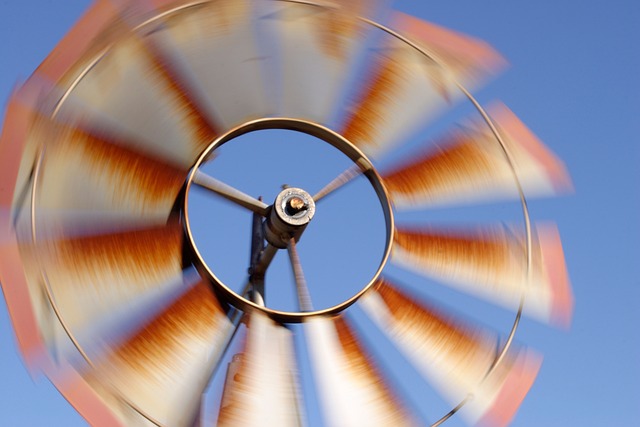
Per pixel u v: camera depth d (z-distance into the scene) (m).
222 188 4.04
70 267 3.72
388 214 4.11
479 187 4.16
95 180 3.81
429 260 4.12
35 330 3.60
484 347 4.01
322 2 4.12
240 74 4.06
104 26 3.85
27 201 3.69
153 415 3.68
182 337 3.82
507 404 3.91
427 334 4.04
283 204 4.03
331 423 3.86
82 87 3.81
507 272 4.09
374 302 4.05
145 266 3.83
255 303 4.07
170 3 3.95
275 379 3.87
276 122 4.11
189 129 3.98
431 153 4.19
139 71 3.90
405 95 4.19
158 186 3.91
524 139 4.19
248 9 4.05
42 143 3.74
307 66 4.14
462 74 4.19
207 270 3.88
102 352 3.69
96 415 3.58
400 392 3.94
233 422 3.78
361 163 4.14
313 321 3.98
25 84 3.75
